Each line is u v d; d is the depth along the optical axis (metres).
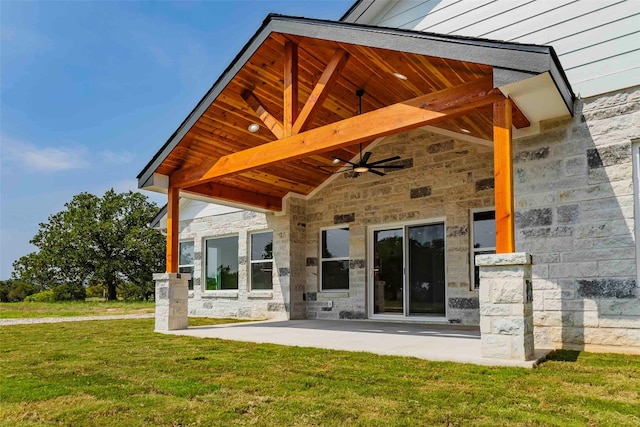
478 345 5.45
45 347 5.97
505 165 4.61
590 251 5.38
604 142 5.41
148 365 4.62
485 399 3.23
